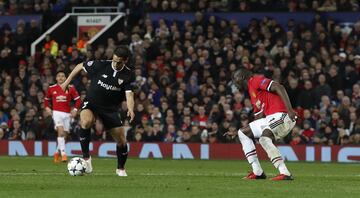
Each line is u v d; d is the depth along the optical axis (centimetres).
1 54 10975
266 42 10138
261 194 3969
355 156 8500
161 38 10519
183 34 10781
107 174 5462
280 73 9400
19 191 4075
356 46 9962
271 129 4928
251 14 11075
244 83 5050
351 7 10994
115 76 5047
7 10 12056
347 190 4278
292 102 9231
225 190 4156
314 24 10525
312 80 9362
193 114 9262
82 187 4297
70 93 7662
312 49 9938
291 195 3938
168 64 10106
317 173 6319
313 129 8831
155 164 7662
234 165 7581
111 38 10694
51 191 4072
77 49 10594
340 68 9562
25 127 9506
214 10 11188
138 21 11488
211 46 10069
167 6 11256
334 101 9344
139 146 9050
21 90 9988
